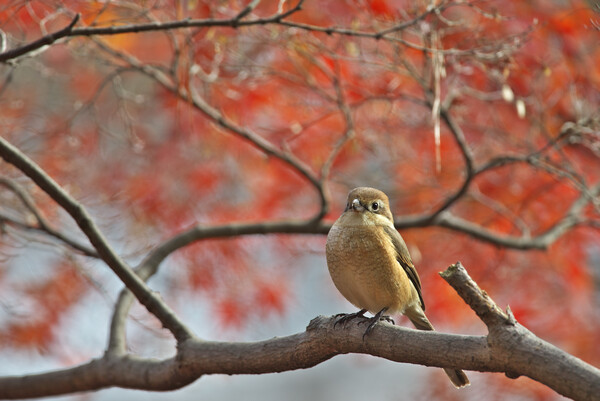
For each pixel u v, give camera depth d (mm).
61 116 13789
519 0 11133
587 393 5852
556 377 6004
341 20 11398
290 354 7684
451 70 11266
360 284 8891
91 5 11156
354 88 12195
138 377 8883
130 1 11273
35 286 13234
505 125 12461
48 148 13422
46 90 13820
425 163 12984
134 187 13664
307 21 11508
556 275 13117
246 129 13047
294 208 13766
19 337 13070
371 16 10984
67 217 13195
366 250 8805
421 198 13297
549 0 11125
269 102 12734
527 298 13070
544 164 11547
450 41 10898
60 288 13266
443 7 9578
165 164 13719
